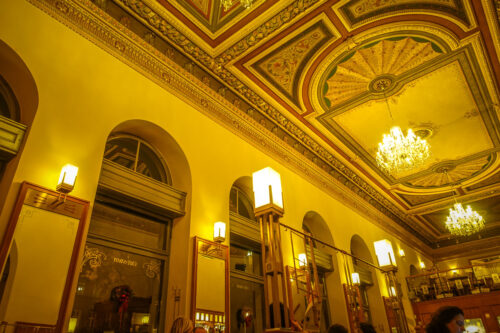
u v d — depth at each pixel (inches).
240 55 272.2
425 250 737.0
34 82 175.5
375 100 339.3
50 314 144.5
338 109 346.9
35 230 150.5
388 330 429.1
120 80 221.9
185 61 270.4
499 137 399.9
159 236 227.1
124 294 193.2
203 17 245.1
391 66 299.4
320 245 394.0
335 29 259.4
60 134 176.6
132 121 221.0
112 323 182.1
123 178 205.9
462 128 385.1
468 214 529.3
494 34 265.4
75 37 205.9
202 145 264.2
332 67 295.4
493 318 428.1
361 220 490.0
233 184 306.8
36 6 191.9
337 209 434.6
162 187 225.9
